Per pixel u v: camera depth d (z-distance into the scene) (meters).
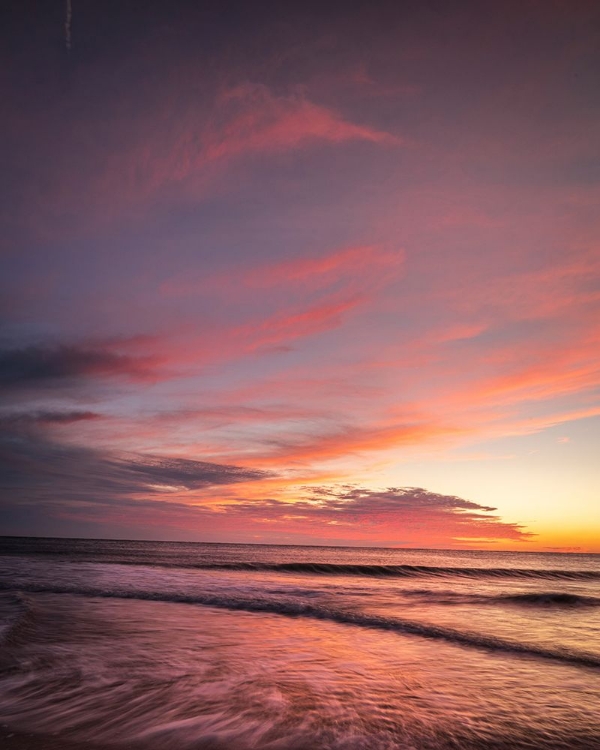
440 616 14.59
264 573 29.33
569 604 17.81
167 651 9.24
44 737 5.13
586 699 6.91
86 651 9.03
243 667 8.22
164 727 5.50
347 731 5.50
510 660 9.23
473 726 5.78
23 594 16.58
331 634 11.36
